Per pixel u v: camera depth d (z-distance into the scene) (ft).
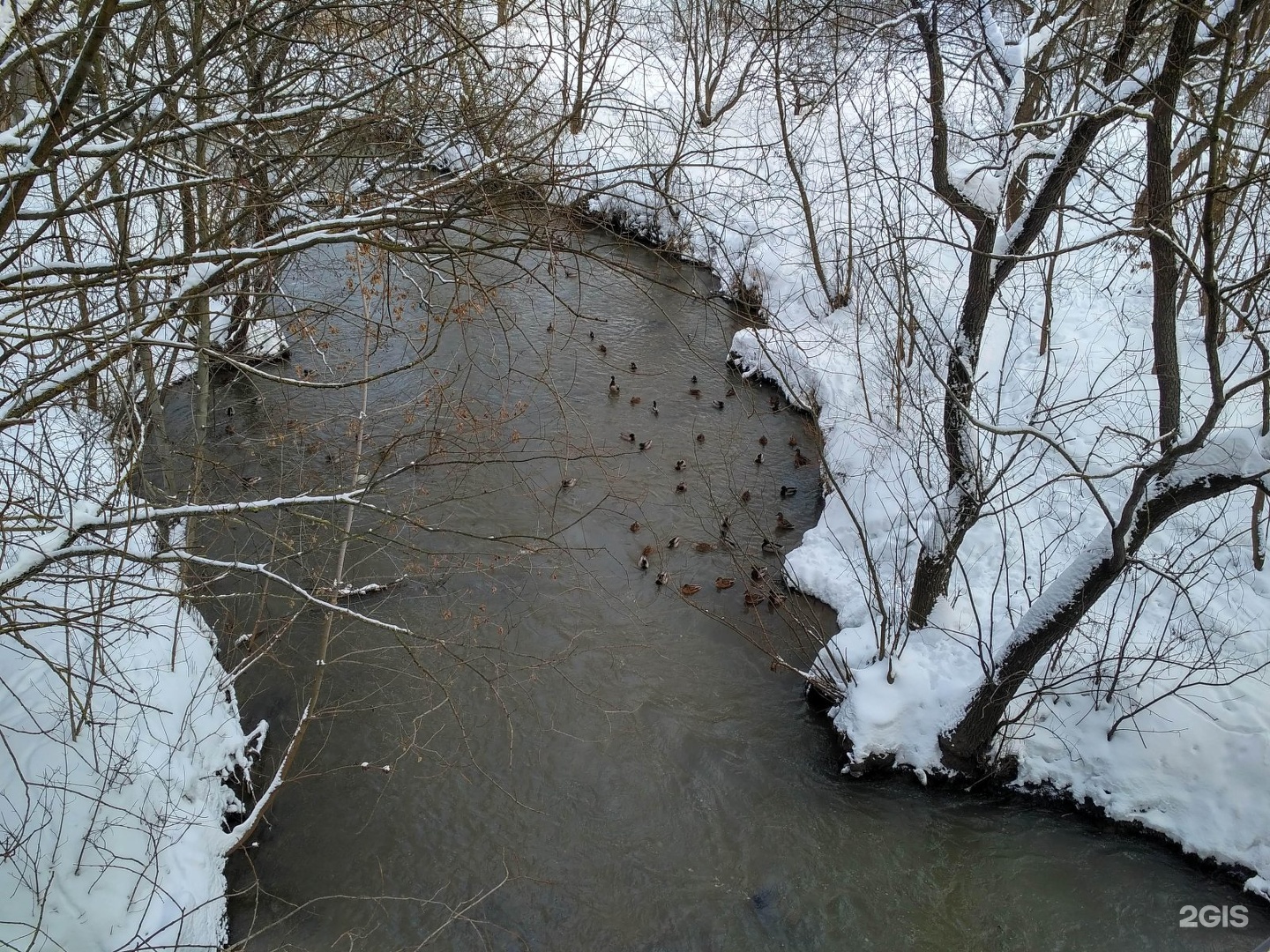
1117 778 34.04
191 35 26.91
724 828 33.55
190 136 19.25
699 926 30.27
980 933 30.71
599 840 32.76
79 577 21.38
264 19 27.66
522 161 21.24
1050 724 35.63
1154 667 35.35
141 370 33.40
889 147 56.49
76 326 19.02
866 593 37.73
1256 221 42.01
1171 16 35.09
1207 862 32.45
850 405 54.75
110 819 27.53
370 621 25.21
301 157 22.41
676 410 57.11
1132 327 51.06
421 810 33.19
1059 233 47.73
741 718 37.86
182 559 20.66
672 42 79.46
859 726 35.76
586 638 40.65
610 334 63.05
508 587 42.42
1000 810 34.81
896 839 33.60
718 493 50.75
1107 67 34.40
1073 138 30.12
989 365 53.26
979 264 33.40
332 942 28.89
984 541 42.52
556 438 51.96
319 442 42.04
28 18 18.20
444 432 35.68
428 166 23.48
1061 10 41.78
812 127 73.82
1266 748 32.94
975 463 34.35
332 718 36.06
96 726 29.17
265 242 19.39
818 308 64.28
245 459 43.65
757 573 44.70
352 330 53.42
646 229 69.36
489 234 25.63
